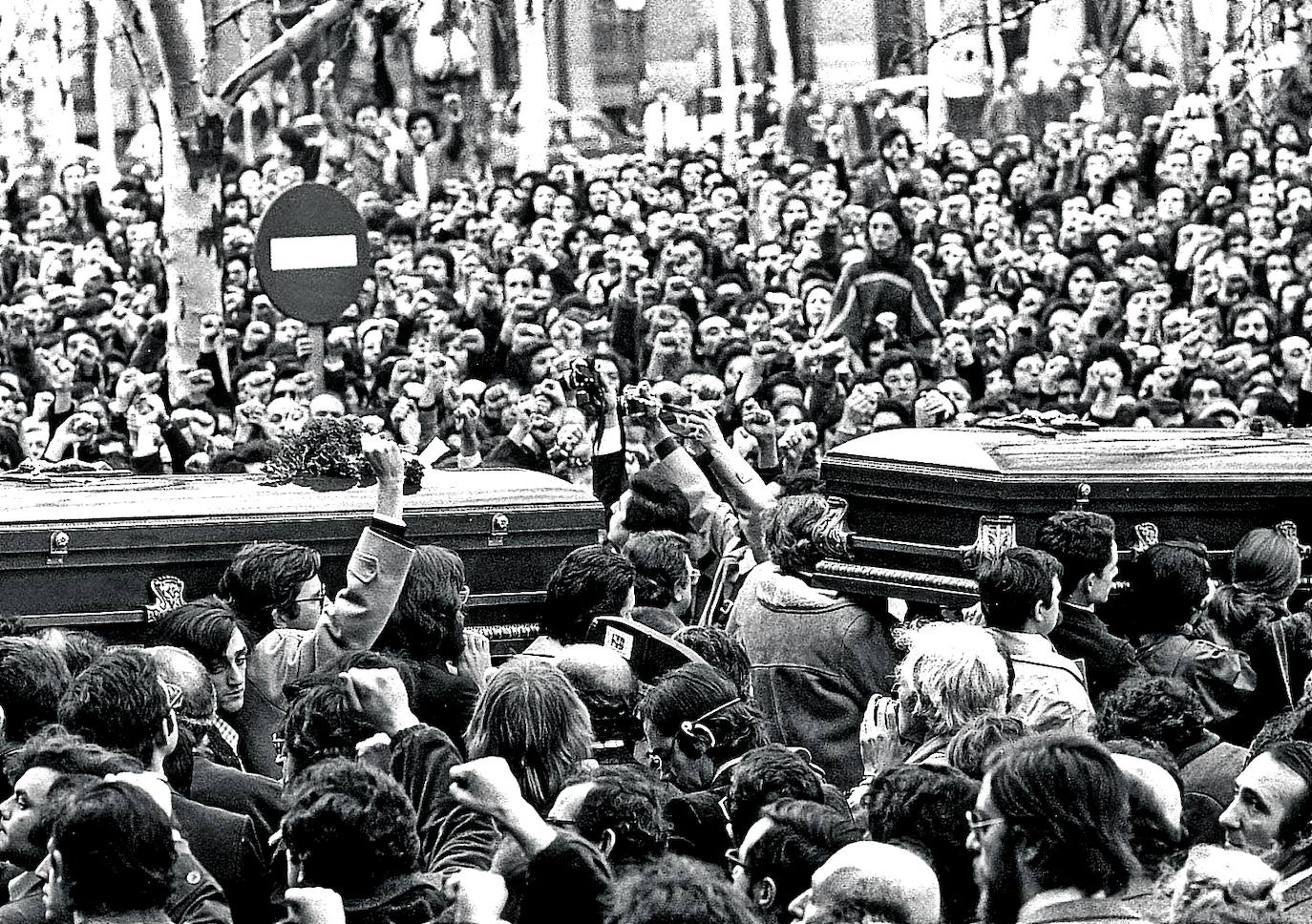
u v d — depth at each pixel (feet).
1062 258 89.92
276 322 78.23
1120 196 109.60
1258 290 88.94
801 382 66.64
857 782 37.27
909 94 140.26
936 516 39.45
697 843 27.30
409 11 97.91
